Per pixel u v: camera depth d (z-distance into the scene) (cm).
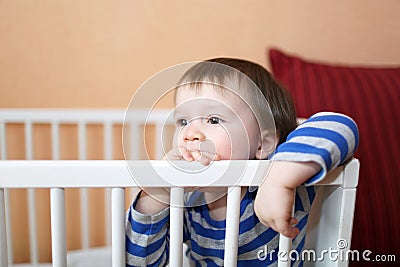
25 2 130
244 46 142
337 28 146
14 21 131
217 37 141
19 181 62
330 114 71
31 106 135
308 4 143
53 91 136
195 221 81
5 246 64
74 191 143
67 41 134
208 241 81
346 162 69
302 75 129
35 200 140
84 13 134
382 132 117
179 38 139
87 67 136
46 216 142
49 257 144
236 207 65
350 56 148
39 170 62
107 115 130
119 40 136
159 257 75
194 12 139
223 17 140
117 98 139
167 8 137
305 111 122
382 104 121
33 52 133
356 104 121
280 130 79
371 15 147
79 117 128
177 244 65
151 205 70
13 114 124
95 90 138
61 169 62
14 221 141
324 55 147
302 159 63
